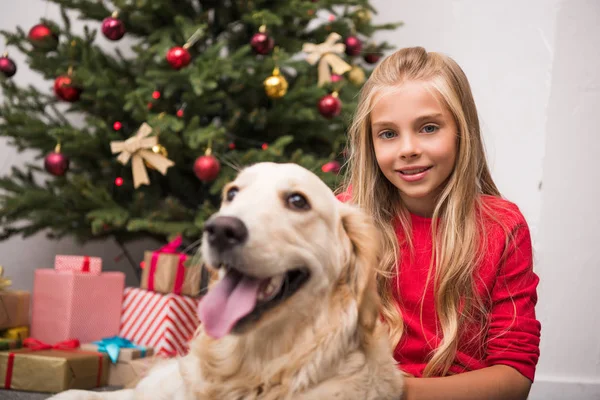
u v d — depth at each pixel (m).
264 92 3.49
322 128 3.57
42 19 3.28
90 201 3.23
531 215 2.98
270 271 1.27
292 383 1.32
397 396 1.39
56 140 3.26
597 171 2.99
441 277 1.72
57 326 2.72
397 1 4.08
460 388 1.49
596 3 2.96
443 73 1.76
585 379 2.93
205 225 1.26
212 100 3.51
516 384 1.58
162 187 3.70
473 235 1.74
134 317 2.86
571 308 2.95
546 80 2.99
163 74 3.04
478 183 1.92
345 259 1.43
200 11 3.65
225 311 1.26
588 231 2.98
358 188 1.95
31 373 2.31
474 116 1.87
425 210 1.87
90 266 2.84
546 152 2.96
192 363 1.43
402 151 1.70
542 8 3.04
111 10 3.49
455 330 1.66
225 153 3.39
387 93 1.74
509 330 1.66
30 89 3.52
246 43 3.65
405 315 1.78
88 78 2.99
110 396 1.79
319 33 3.65
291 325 1.34
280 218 1.32
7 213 3.23
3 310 2.68
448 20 3.63
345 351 1.36
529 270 1.75
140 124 3.38
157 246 4.49
